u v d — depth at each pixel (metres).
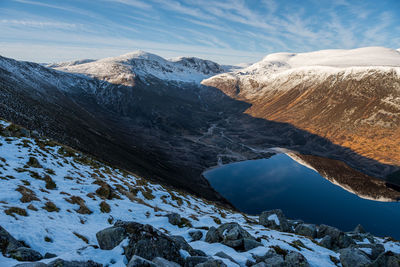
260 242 19.61
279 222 32.88
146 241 11.99
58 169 31.28
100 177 36.00
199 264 11.87
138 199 32.59
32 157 29.83
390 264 16.45
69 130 103.94
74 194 24.47
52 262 9.01
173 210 34.22
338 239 26.30
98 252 12.00
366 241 29.23
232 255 15.70
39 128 83.81
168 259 12.14
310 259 18.06
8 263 9.12
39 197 19.84
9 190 18.72
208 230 22.36
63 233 14.78
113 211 24.06
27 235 12.50
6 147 31.16
